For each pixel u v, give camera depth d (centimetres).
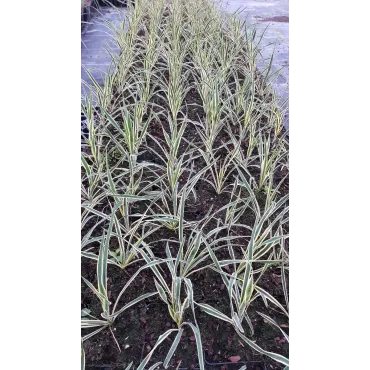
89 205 95
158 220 92
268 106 107
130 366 84
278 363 85
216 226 96
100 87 104
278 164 99
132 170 96
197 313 88
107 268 91
